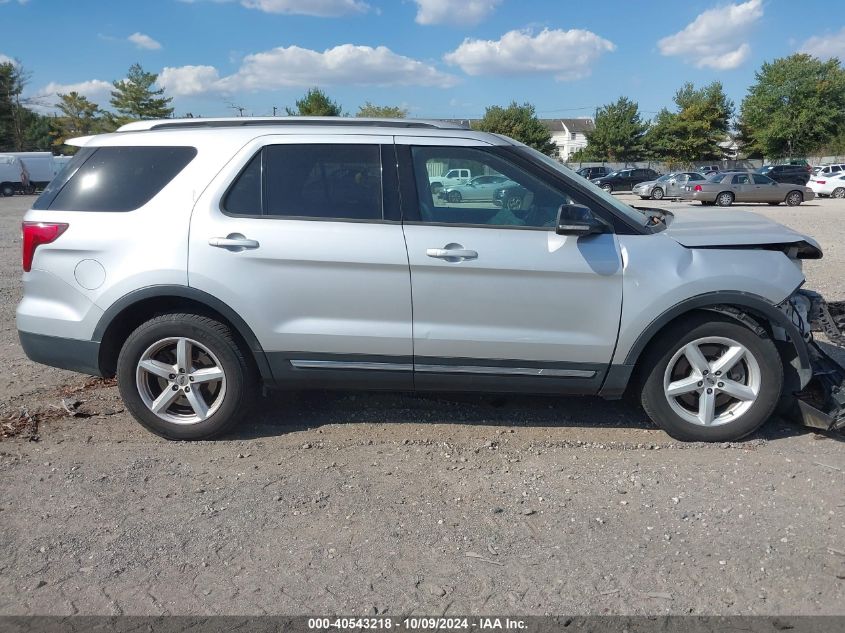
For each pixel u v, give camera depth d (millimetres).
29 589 2869
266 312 4078
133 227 4129
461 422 4586
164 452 4172
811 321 4395
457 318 4035
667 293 3938
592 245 3973
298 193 4109
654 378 4125
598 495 3602
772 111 59000
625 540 3188
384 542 3189
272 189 4125
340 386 4246
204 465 3990
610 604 2752
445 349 4074
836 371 4348
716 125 60281
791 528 3264
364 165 4098
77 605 2770
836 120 57281
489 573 2957
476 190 4078
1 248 13844
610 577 2920
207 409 4289
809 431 4371
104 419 4680
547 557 3066
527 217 4070
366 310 4059
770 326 4129
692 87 61062
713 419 4172
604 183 42438
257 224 4059
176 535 3258
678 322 4082
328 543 3188
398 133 4129
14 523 3367
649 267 3959
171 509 3492
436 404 4871
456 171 4094
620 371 4082
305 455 4117
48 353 4305
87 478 3828
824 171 36250
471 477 3818
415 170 4078
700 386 4133
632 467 3912
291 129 4191
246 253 4031
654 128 61812
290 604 2771
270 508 3492
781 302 3973
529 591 2838
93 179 4285
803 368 4070
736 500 3529
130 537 3244
